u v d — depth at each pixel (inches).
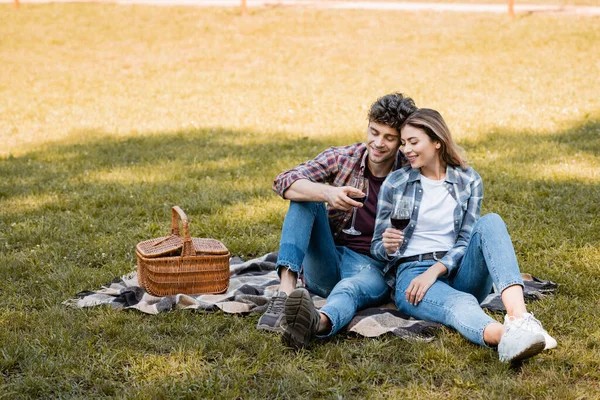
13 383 139.6
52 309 174.1
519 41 689.6
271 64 657.0
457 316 149.6
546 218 246.1
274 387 137.5
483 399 132.7
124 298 178.2
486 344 145.6
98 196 283.9
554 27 732.0
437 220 164.4
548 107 467.2
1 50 735.7
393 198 165.9
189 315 170.2
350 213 172.7
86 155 371.6
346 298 157.8
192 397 134.1
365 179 172.2
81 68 663.8
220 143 394.6
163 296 179.2
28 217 261.7
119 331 161.3
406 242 165.5
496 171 315.0
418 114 160.2
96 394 136.2
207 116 477.4
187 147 386.3
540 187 285.6
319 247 171.5
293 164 339.6
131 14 879.1
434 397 133.4
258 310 170.9
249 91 557.9
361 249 174.2
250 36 768.9
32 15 882.1
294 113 478.3
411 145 160.9
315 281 177.3
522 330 136.6
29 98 552.1
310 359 148.7
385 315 161.3
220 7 901.8
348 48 703.7
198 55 703.1
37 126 459.8
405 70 612.4
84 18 866.1
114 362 147.7
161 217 261.7
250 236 238.5
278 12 866.1
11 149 395.9
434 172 165.5
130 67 664.4
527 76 569.9
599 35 692.1
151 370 144.3
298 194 163.8
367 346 151.1
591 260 204.7
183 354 149.4
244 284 190.1
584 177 299.7
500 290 146.1
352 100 516.4
